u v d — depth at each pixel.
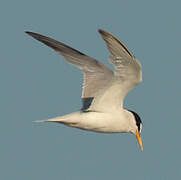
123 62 16.41
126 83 17.22
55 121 17.33
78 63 17.56
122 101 17.75
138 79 16.97
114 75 17.06
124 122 17.98
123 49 15.84
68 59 17.56
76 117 17.52
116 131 18.08
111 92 17.56
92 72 17.56
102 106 17.70
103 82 17.52
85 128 17.73
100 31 15.36
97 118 17.62
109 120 17.73
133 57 16.08
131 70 16.69
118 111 17.81
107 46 15.77
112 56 16.22
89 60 17.39
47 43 17.39
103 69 17.44
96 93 17.66
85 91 17.73
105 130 17.89
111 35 15.38
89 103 17.77
